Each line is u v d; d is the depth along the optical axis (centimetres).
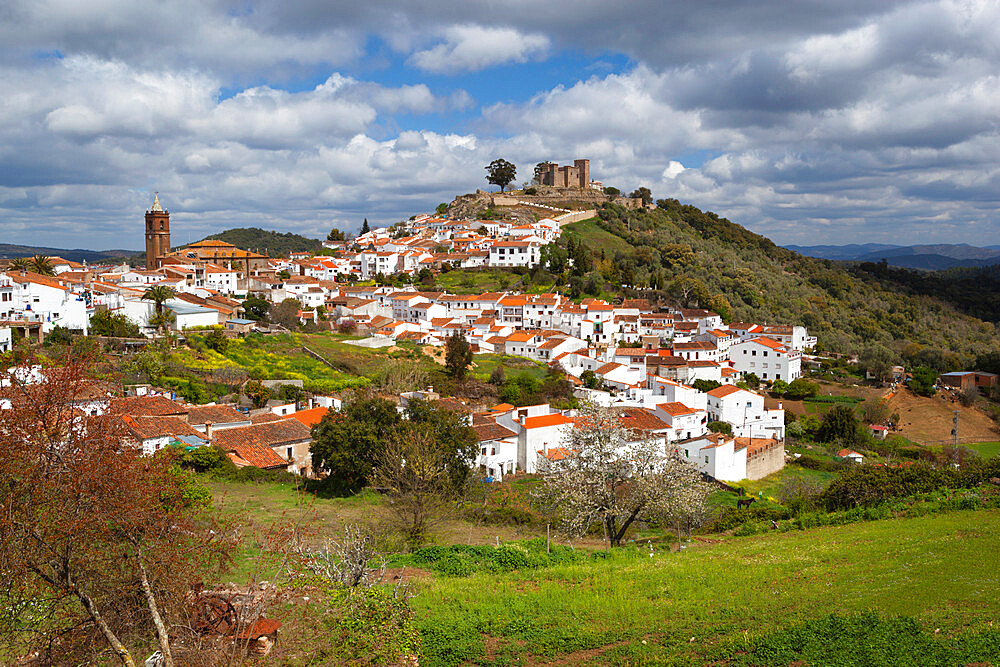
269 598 2702
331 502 5747
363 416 6444
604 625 2966
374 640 2647
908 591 2992
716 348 13975
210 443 6631
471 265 19475
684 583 3400
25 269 12500
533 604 3192
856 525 5047
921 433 12112
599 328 14575
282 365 10306
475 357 12950
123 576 2292
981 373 14988
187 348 10125
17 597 2234
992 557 3466
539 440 8231
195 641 2409
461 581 3581
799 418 11950
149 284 14200
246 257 19112
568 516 4838
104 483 2161
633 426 9100
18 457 2077
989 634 2478
